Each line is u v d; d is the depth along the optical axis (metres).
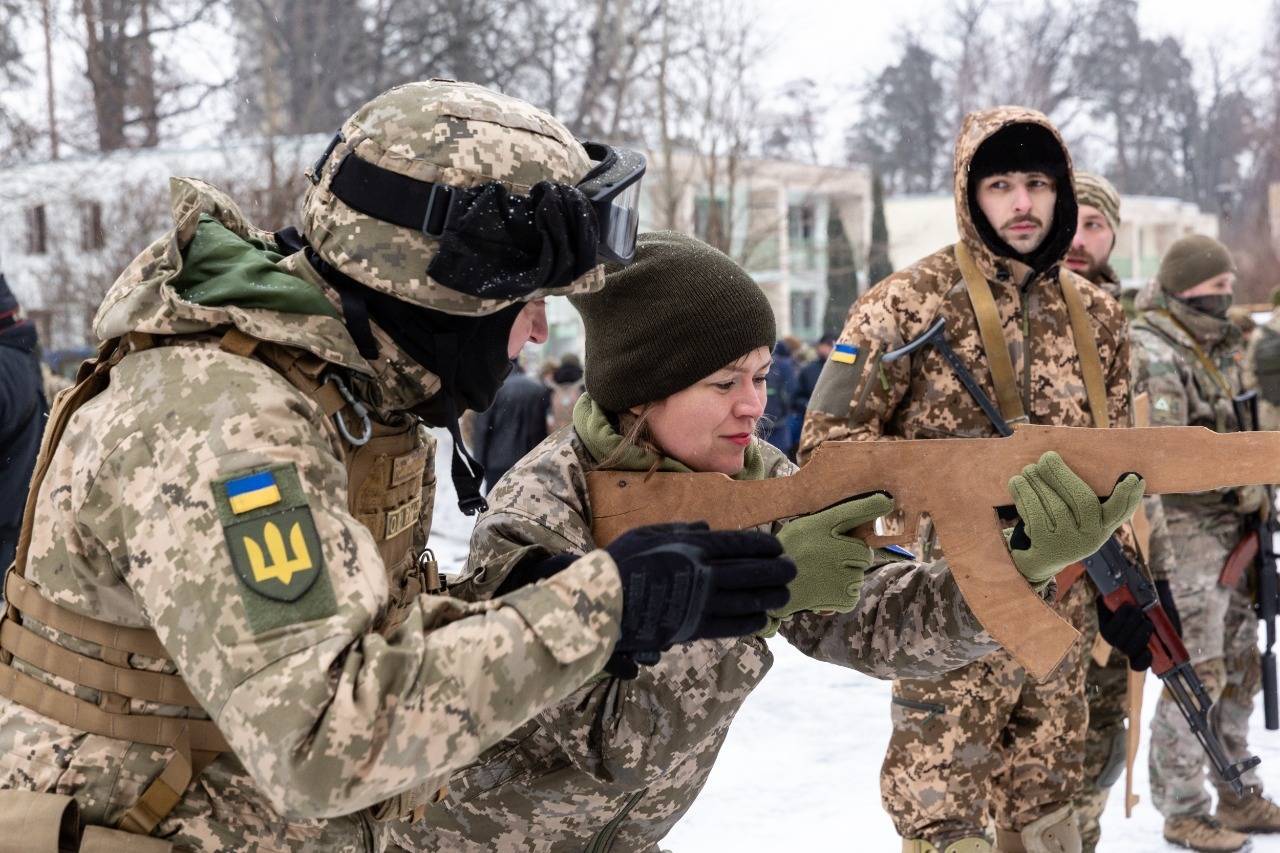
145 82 20.39
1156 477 1.96
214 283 1.46
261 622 1.27
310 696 1.24
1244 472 1.94
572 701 1.92
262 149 13.28
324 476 1.38
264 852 1.50
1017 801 3.12
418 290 1.50
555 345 17.81
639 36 15.38
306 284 1.49
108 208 15.23
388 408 1.57
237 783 1.49
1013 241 3.16
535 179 1.54
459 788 2.09
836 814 4.17
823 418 3.19
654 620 1.40
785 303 24.55
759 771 4.62
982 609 2.02
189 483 1.32
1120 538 3.16
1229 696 4.29
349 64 22.83
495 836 2.12
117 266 14.27
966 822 3.02
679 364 2.07
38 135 16.22
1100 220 4.43
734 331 2.08
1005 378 3.14
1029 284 3.22
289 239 1.69
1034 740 3.09
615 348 2.11
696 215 16.88
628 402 2.12
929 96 42.25
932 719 3.02
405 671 1.27
